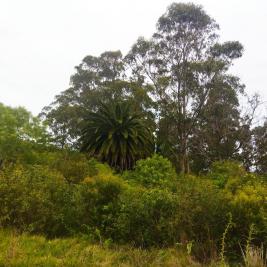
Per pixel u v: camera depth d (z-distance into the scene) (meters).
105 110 33.91
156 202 12.04
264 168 38.03
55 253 9.78
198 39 39.50
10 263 8.17
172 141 40.16
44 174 14.30
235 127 39.31
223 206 11.20
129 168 32.66
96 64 45.88
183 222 11.25
